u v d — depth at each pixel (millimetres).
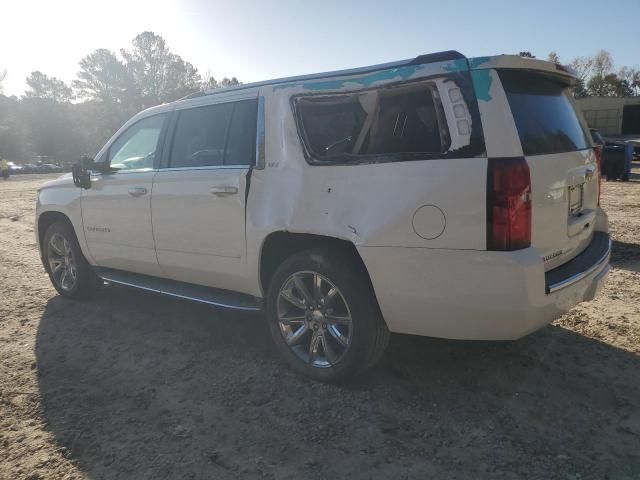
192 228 4172
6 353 4254
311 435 2977
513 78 3096
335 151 3410
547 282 2986
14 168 52188
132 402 3406
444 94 2963
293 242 3699
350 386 3514
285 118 3639
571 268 3234
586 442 2836
